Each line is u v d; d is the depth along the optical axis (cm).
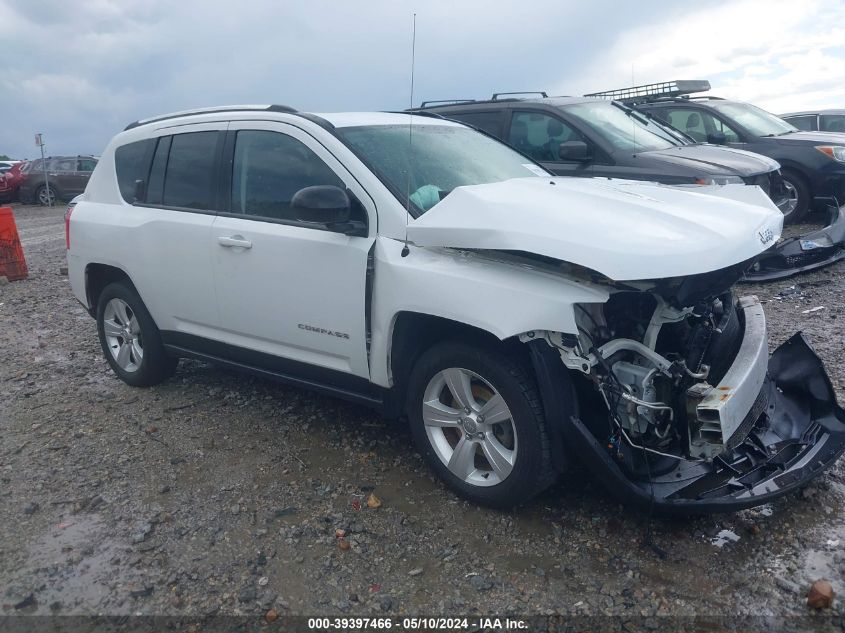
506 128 835
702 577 310
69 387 564
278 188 427
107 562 337
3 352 670
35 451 452
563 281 320
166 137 502
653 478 325
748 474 336
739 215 359
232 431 469
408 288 357
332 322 398
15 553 347
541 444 332
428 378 370
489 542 340
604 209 339
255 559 336
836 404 376
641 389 322
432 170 416
